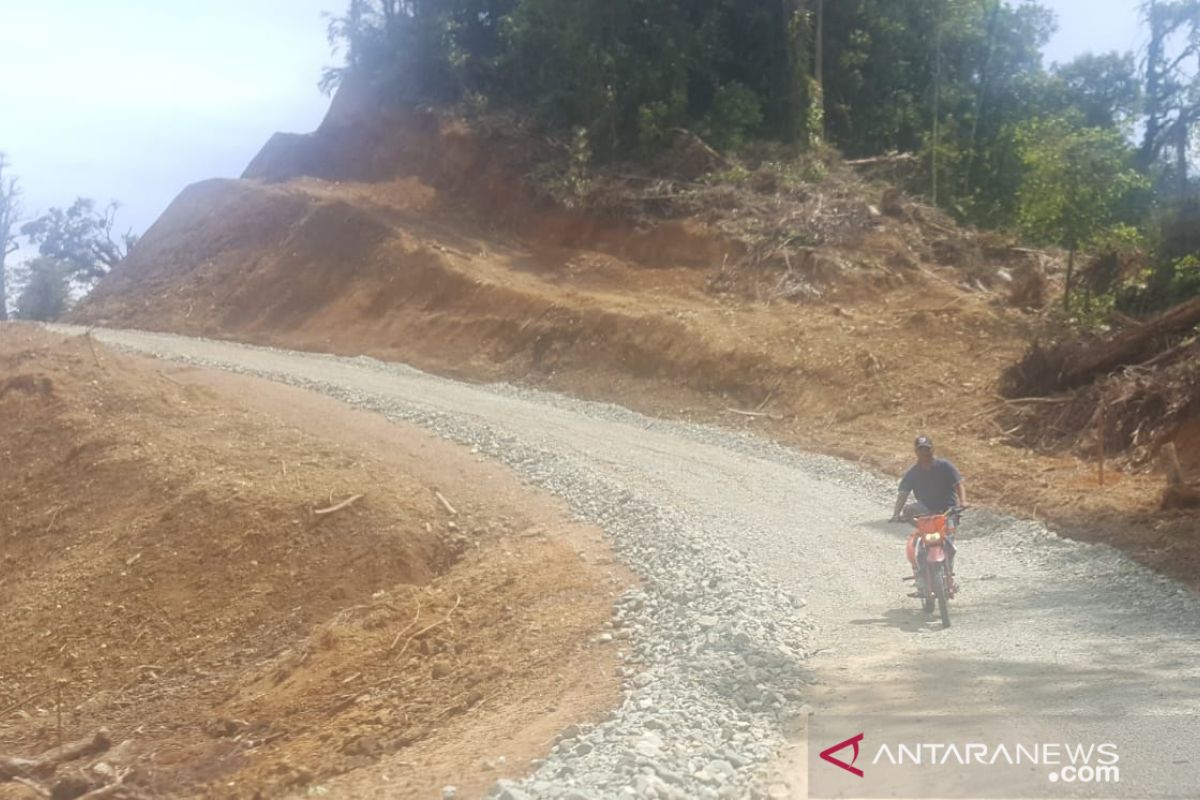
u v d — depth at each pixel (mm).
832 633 10484
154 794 9852
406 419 24844
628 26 41000
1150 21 41594
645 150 38938
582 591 13648
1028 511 16062
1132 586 11930
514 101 45031
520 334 31562
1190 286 25156
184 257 45188
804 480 19375
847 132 41062
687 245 34406
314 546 18047
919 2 42469
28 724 14844
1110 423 19406
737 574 12656
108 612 17594
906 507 11531
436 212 41250
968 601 11680
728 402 25938
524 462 20906
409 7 49125
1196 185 33719
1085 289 27047
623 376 28422
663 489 18641
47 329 35562
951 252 32781
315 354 35000
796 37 39406
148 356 33250
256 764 10703
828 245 32469
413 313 35094
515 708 9992
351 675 13398
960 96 42906
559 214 38188
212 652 16438
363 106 48969
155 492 20516
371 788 8180
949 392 23359
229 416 24250
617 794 6508
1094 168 25891
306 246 40594
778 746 7566
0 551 20609
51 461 22672
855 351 25625
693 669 9398
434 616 14500
